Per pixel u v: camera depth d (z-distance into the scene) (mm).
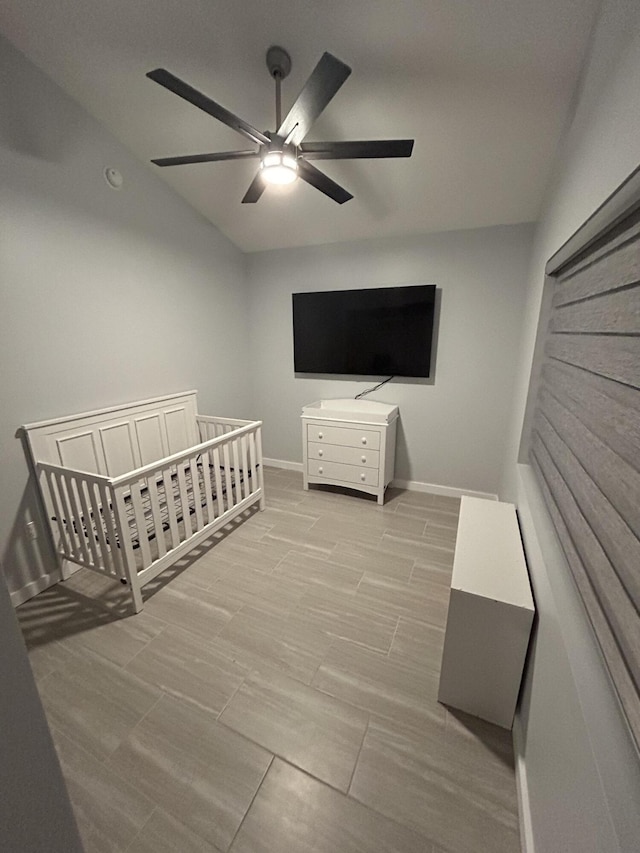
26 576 2059
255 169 2477
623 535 715
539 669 1104
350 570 2262
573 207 1389
